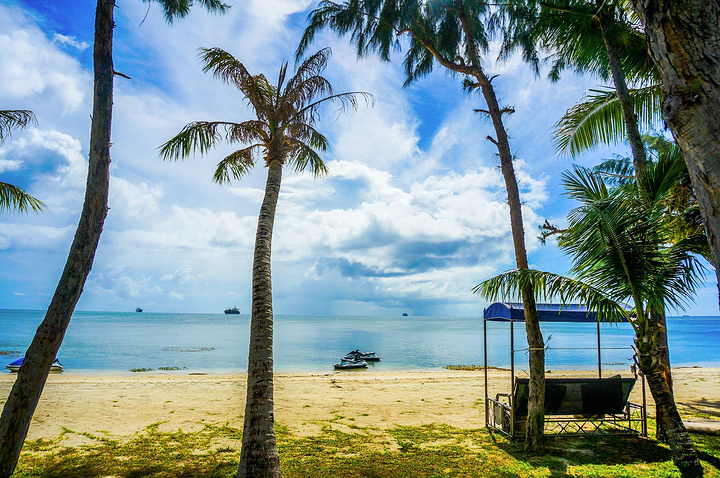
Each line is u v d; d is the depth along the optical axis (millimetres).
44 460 6176
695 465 5730
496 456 6461
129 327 82625
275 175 7469
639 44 8492
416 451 6730
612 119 9180
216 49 7742
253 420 5457
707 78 2492
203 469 5883
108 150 6348
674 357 31828
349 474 5730
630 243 5973
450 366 24406
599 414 7449
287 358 28906
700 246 5977
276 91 8383
